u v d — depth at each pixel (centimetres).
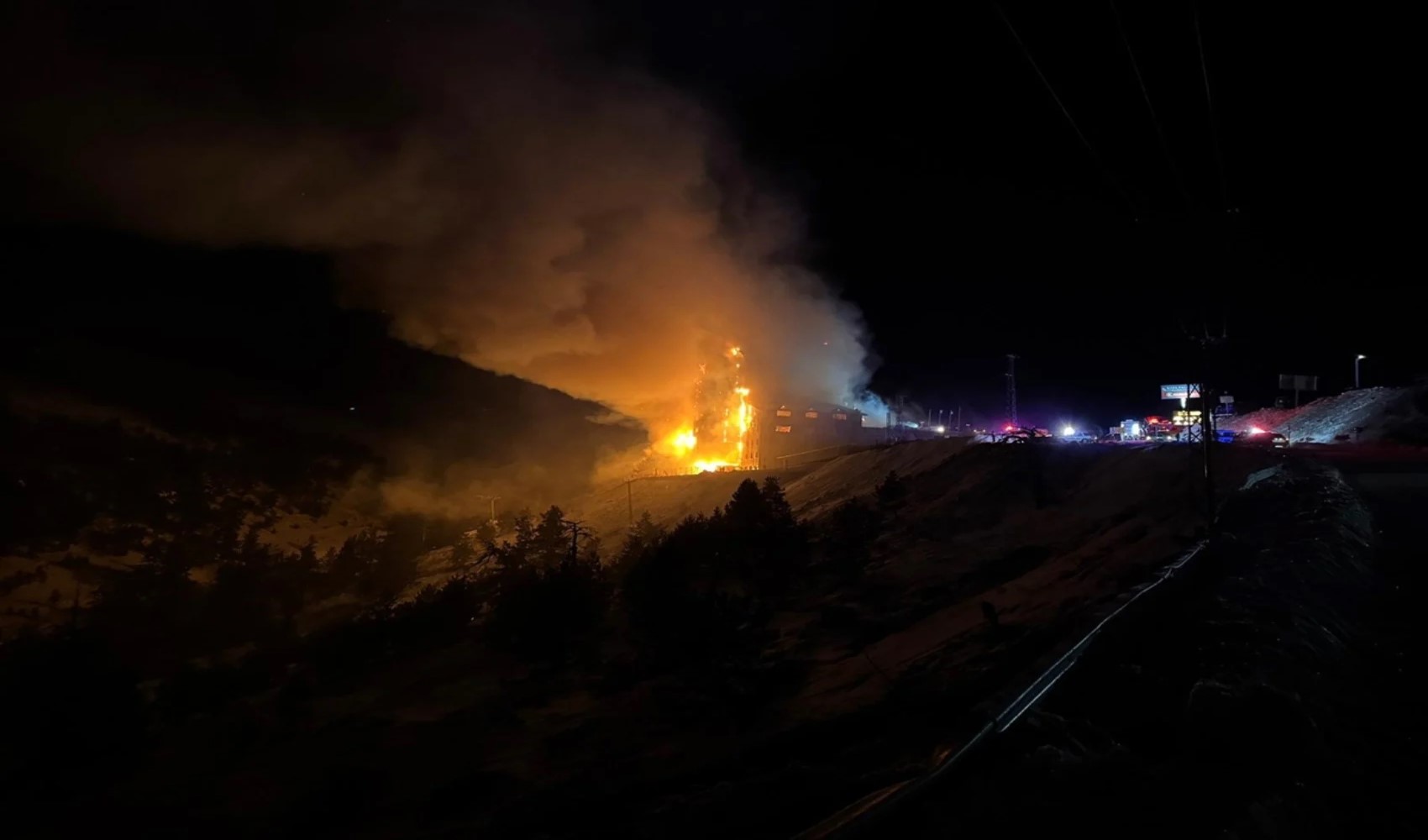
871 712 1001
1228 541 1269
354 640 2375
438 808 1017
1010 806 477
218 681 2198
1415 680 771
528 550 3388
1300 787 512
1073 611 1085
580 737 1262
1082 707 636
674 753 1059
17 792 1452
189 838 1110
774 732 1024
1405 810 530
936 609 1727
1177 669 714
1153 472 2612
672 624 1609
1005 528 2494
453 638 2475
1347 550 1224
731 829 588
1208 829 454
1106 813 473
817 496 4278
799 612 1934
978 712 561
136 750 1647
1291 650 762
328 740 1516
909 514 2781
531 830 817
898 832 446
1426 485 2189
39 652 1695
